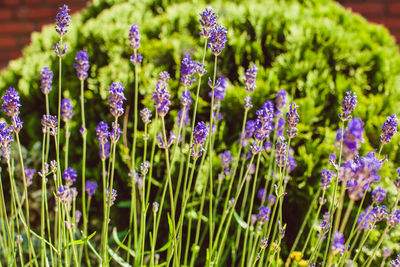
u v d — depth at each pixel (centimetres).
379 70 124
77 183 122
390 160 109
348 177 68
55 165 85
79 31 136
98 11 163
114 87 79
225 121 117
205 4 139
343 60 124
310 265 88
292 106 80
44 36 155
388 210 102
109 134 83
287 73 119
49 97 133
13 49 253
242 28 127
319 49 124
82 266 114
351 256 104
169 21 130
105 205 88
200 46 124
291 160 95
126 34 128
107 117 122
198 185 111
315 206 107
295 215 112
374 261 101
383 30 147
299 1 152
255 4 134
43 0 249
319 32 125
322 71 121
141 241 85
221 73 122
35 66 141
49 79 84
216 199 104
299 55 122
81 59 86
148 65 121
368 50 128
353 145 64
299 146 111
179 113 100
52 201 127
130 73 121
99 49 129
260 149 86
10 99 78
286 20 128
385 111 116
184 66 81
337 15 144
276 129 101
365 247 102
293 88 117
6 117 141
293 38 123
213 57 122
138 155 116
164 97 77
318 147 109
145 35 128
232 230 113
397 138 110
